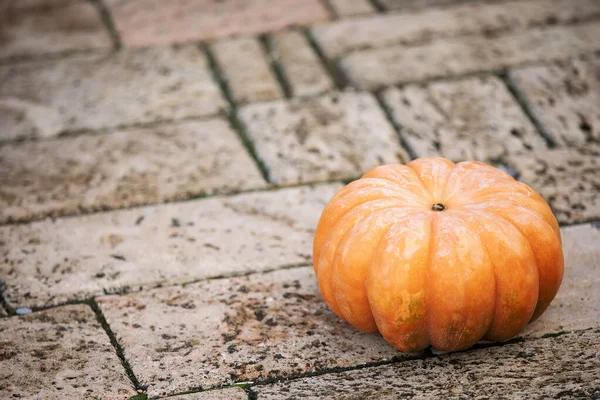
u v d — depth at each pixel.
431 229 1.90
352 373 1.95
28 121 2.42
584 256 2.11
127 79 2.52
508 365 1.95
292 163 2.32
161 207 2.24
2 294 2.08
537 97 2.44
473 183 1.98
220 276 2.11
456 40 2.60
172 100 2.47
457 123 2.40
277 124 2.40
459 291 1.88
